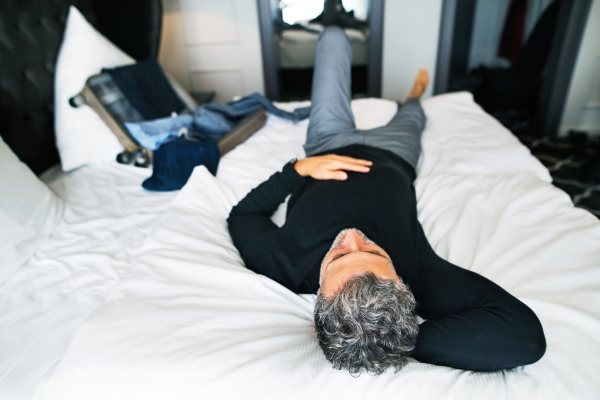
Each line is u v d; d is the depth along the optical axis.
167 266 0.89
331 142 1.34
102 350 0.68
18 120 1.52
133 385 0.64
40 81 1.65
